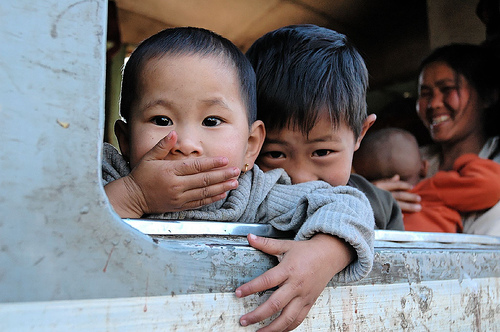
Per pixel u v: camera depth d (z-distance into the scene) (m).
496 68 2.81
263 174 0.97
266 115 1.08
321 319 0.67
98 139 0.45
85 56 0.45
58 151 0.43
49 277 0.41
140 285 0.47
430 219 2.31
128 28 2.71
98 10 0.46
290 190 0.95
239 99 0.89
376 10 2.88
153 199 0.74
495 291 1.00
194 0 2.50
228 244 0.60
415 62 3.38
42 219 0.41
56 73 0.43
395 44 3.26
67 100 0.44
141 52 0.89
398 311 0.77
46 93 0.42
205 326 0.53
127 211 0.73
